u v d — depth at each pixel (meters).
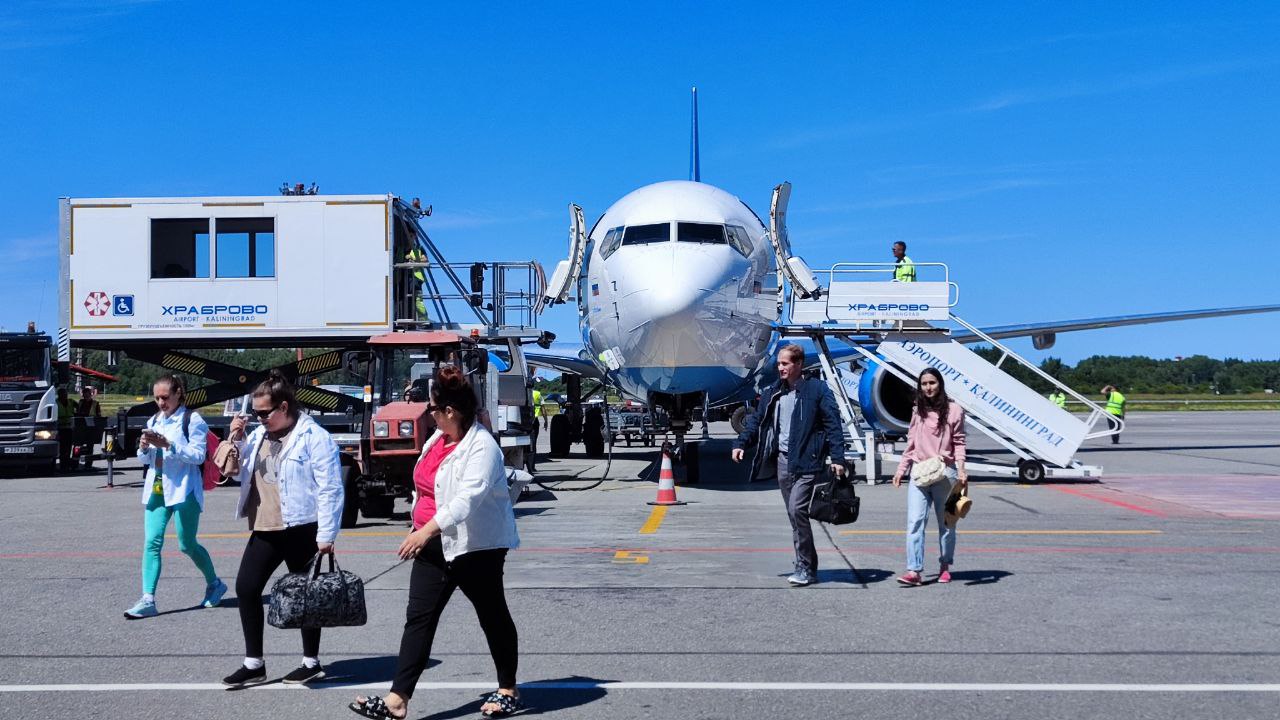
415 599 5.31
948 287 17.52
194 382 51.19
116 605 8.18
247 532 12.76
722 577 9.06
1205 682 5.76
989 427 17.89
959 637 6.83
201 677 6.11
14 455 21.80
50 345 22.55
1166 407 79.94
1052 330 23.59
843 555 10.20
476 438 5.29
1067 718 5.16
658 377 16.25
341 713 5.40
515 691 5.40
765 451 8.80
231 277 20.34
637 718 5.24
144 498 7.79
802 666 6.16
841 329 17.98
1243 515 13.28
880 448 19.67
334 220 20.30
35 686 5.91
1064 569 9.34
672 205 16.34
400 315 21.02
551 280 18.00
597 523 12.83
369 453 12.96
